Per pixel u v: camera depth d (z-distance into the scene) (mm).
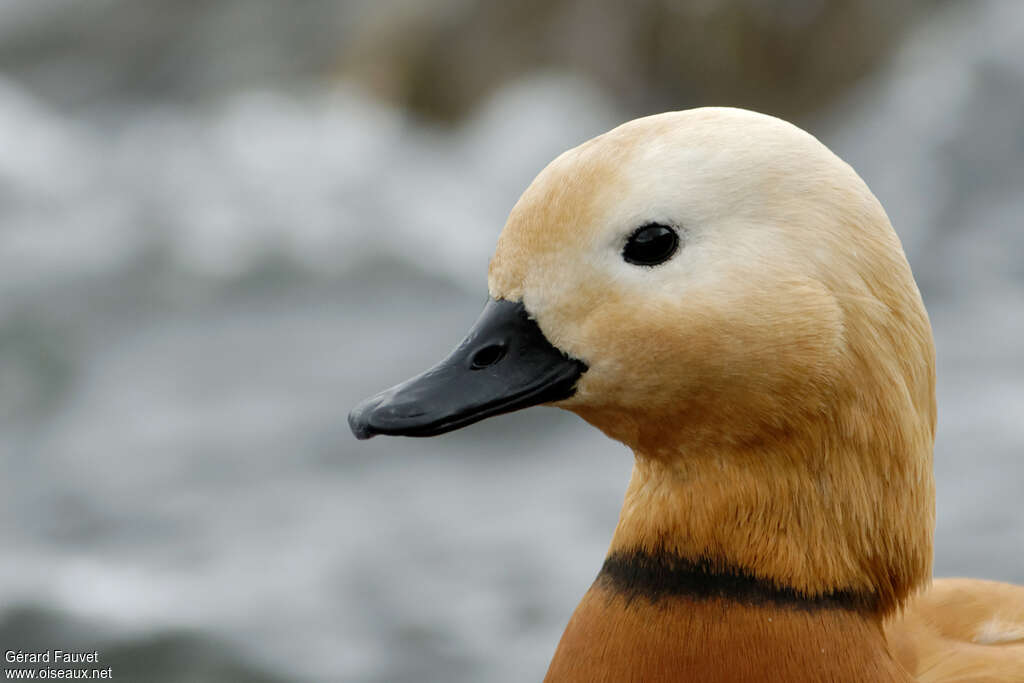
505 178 18422
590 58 20219
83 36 21734
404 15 20578
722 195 4090
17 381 12531
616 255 4188
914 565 4355
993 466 9758
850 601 4332
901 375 4168
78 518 10375
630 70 20234
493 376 4316
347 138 18047
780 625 4289
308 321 13664
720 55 20125
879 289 4117
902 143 16984
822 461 4227
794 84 20172
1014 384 11102
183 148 17375
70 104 19938
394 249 15070
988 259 14133
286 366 12750
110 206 15648
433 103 20344
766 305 4078
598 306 4215
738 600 4324
